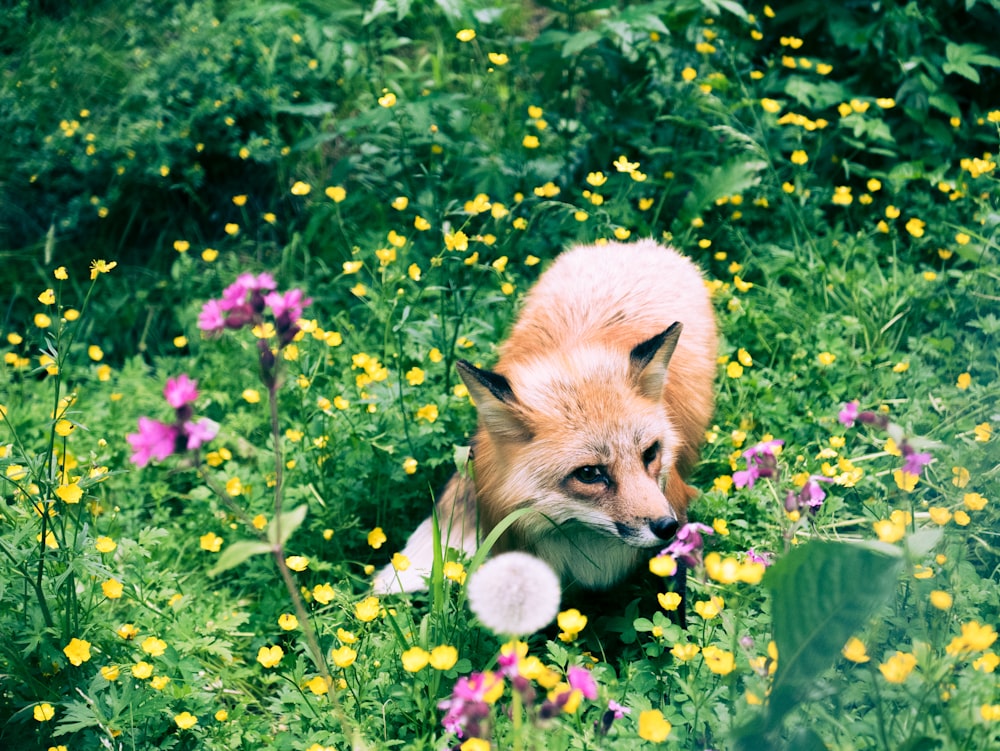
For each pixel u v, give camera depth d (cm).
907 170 162
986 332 139
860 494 127
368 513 137
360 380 136
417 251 167
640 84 179
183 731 108
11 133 188
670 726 97
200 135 189
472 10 182
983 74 178
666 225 174
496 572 89
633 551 121
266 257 187
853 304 150
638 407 114
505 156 177
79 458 142
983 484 117
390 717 109
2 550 113
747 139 159
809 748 92
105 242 188
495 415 114
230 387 157
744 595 110
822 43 188
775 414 137
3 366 156
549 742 99
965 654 95
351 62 189
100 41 202
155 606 122
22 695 111
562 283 135
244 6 201
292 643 122
